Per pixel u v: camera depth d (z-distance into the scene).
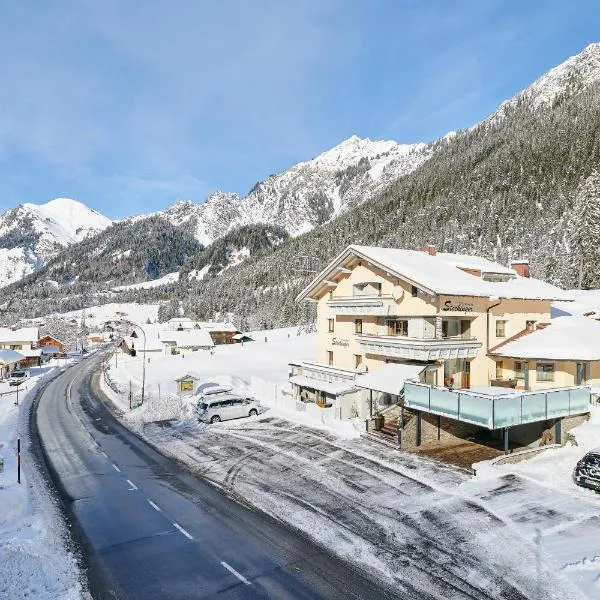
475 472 24.41
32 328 117.62
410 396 29.81
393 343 35.06
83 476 26.00
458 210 190.75
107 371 80.50
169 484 24.58
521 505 20.56
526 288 38.84
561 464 24.69
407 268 35.09
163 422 39.41
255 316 180.88
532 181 177.88
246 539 18.30
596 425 27.38
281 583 15.18
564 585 14.56
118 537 18.55
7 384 68.75
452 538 17.97
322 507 21.14
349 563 16.41
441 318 33.38
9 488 22.89
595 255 96.25
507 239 148.62
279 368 68.06
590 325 36.59
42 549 17.19
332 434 32.66
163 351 108.19
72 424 39.91
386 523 19.39
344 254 39.62
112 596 14.46
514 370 35.81
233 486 24.08
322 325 45.22
